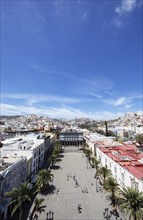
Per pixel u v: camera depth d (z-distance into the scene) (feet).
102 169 194.59
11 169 147.13
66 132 610.24
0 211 119.96
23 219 132.26
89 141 453.99
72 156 390.63
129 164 176.65
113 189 151.33
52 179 225.76
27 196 116.16
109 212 140.05
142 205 101.40
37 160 263.08
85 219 131.13
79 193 180.55
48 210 145.59
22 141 286.25
